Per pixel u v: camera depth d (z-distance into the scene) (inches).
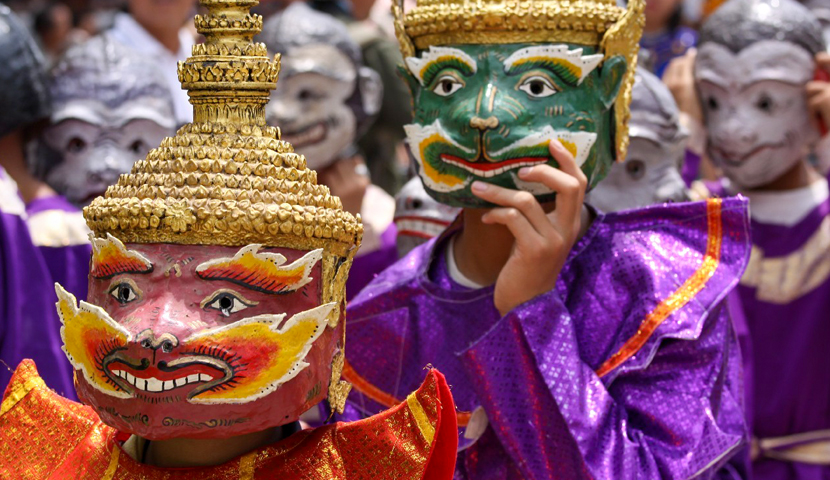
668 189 244.1
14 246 257.3
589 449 189.6
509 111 190.4
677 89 318.3
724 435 198.4
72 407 162.9
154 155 150.4
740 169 298.2
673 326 197.6
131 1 406.0
